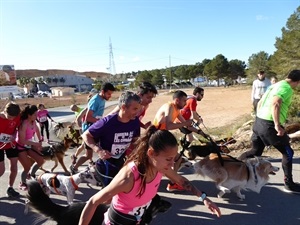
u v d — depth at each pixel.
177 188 5.52
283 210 4.60
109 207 2.67
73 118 23.53
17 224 4.46
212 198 5.14
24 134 5.41
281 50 31.84
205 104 29.56
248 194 5.24
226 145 7.93
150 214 2.77
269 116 5.07
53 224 4.37
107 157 3.57
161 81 98.75
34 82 110.38
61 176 4.64
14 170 5.41
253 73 65.38
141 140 2.37
